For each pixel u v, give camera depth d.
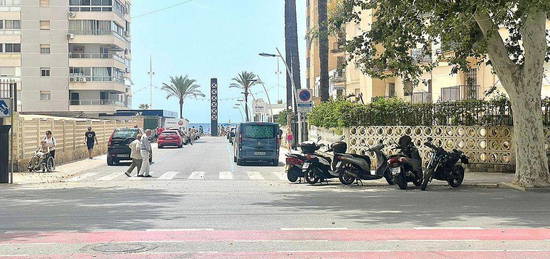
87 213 11.94
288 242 8.62
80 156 35.03
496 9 14.24
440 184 18.75
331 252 7.89
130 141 29.53
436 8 15.25
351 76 47.94
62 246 8.39
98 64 74.56
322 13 32.12
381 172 18.56
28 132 25.78
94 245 8.43
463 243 8.55
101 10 74.31
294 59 38.94
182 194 15.79
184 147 53.31
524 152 17.39
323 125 31.62
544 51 17.20
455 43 20.50
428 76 34.41
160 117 85.62
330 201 14.05
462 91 31.20
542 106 21.17
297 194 15.80
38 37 72.50
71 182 20.23
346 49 20.27
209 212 11.98
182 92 104.69
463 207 12.80
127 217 11.29
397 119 24.30
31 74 72.44
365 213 11.80
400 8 16.75
